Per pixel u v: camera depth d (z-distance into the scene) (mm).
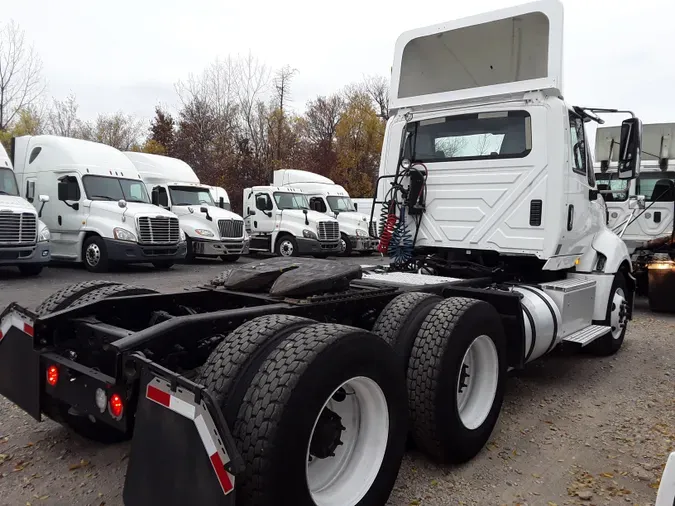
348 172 39500
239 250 17703
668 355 6633
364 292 3809
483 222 5348
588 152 5781
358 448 2826
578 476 3463
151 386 2287
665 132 10680
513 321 4148
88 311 3395
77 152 14477
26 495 3039
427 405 3287
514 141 5211
